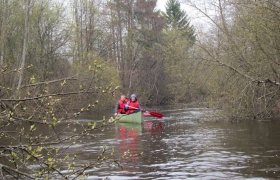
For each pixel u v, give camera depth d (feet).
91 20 96.84
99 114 71.87
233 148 27.78
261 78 41.91
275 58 40.88
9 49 68.03
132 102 52.34
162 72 107.86
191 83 54.29
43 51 74.02
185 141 32.09
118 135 37.63
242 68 44.78
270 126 40.01
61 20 76.64
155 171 21.22
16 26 69.36
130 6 108.99
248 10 40.81
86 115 69.15
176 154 26.14
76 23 86.48
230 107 45.91
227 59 45.65
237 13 43.62
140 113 50.65
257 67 42.45
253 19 39.06
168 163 23.25
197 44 46.65
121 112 53.57
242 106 45.06
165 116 60.95
